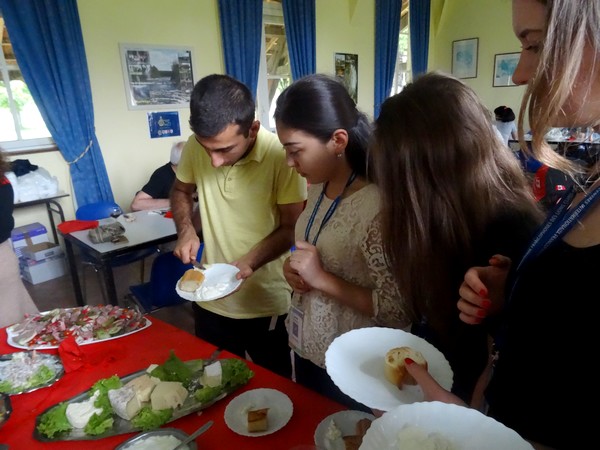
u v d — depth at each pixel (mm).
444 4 6836
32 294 3439
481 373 944
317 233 1157
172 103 4383
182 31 4320
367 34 6105
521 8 494
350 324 1119
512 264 731
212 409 976
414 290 863
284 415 937
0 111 3557
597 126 472
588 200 524
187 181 1729
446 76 853
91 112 3812
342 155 1084
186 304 3168
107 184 4000
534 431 565
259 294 1611
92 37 3785
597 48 423
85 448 881
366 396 729
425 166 779
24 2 3346
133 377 1081
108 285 2373
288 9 5008
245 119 1346
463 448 553
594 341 495
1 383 1092
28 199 3428
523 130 512
